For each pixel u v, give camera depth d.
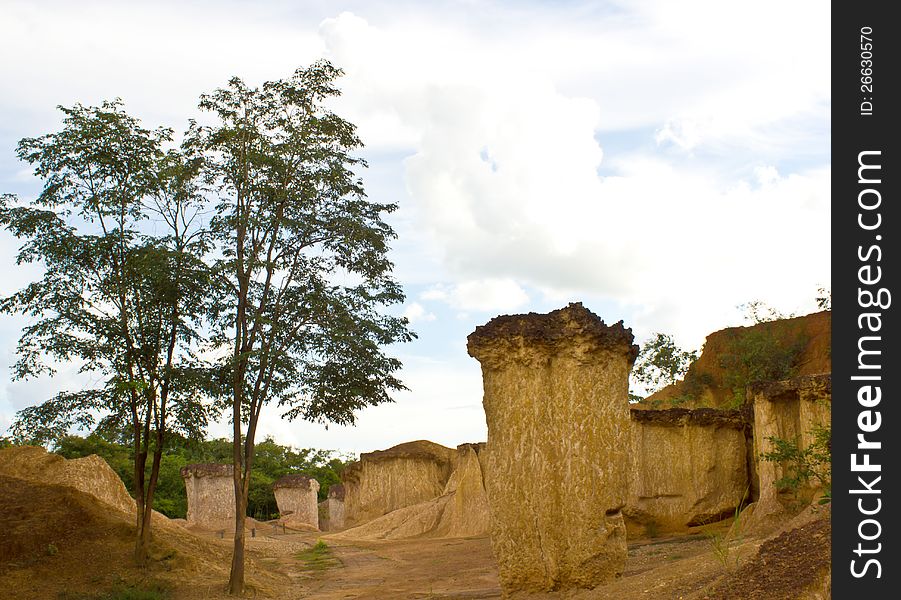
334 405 21.80
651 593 11.97
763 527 19.72
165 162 22.14
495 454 14.05
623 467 13.73
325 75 22.12
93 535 22.88
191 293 21.36
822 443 18.39
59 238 21.39
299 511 57.75
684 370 46.06
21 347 21.19
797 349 40.81
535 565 13.51
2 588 19.62
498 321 14.37
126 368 21.73
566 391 13.80
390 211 22.80
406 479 54.53
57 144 21.64
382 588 20.70
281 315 21.59
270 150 21.23
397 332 22.62
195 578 21.30
